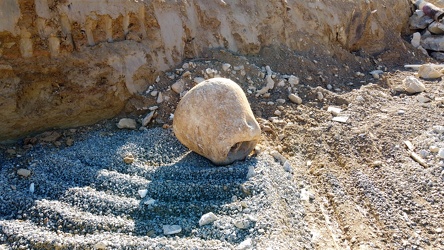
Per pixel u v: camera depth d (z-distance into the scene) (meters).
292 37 4.02
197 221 2.16
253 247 1.98
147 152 2.75
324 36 4.23
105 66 2.98
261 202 2.23
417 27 5.21
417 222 2.31
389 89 3.88
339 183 2.60
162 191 2.35
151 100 3.11
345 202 2.46
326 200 2.49
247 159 2.61
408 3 5.26
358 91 3.69
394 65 4.57
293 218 2.28
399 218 2.33
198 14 3.54
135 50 3.13
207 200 2.32
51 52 2.79
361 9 4.54
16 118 2.75
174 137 2.88
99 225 2.12
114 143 2.83
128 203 2.26
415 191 2.52
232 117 2.47
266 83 3.48
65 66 2.86
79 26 2.88
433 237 2.20
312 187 2.59
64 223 2.15
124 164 2.63
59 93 2.86
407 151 2.91
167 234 2.09
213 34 3.59
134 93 3.11
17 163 2.62
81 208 2.26
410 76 3.96
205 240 2.05
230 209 2.21
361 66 4.34
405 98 3.70
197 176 2.47
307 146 2.94
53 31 2.77
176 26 3.38
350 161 2.79
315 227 2.26
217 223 2.11
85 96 2.94
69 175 2.51
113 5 3.02
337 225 2.31
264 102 3.32
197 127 2.49
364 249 2.11
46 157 2.63
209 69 3.31
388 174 2.66
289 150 2.91
